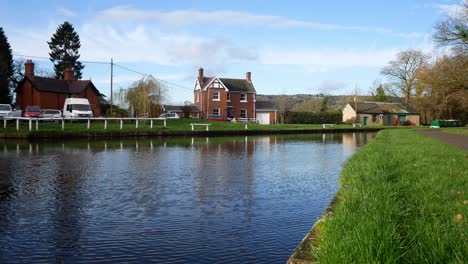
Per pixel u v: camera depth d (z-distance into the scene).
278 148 25.62
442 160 12.48
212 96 70.94
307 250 4.86
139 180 12.64
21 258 6.02
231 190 11.11
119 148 24.41
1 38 62.25
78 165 16.08
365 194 6.53
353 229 4.68
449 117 83.25
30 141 29.12
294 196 10.34
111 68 49.44
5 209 8.84
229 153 21.80
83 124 39.25
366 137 40.69
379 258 3.86
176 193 10.66
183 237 7.01
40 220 8.02
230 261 5.93
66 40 83.50
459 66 36.81
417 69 84.00
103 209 8.91
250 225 7.73
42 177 13.08
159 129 39.12
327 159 18.95
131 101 52.28
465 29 35.03
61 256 6.11
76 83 57.81
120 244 6.64
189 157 19.52
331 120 78.38
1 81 55.72
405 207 6.16
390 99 94.56
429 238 4.48
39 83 53.50
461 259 3.95
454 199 6.88
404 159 12.80
